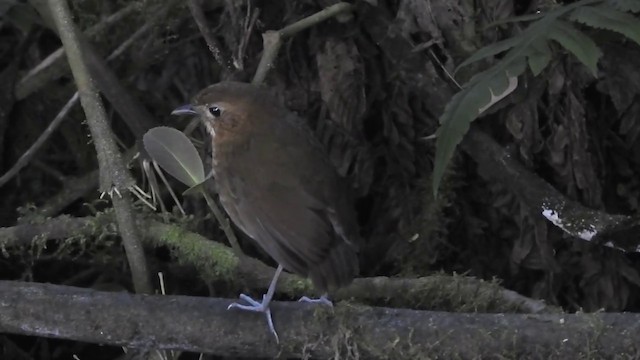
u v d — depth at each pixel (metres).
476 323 5.48
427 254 7.37
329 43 7.12
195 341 5.64
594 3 6.22
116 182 6.04
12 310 5.71
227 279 6.80
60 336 5.74
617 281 7.12
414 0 6.94
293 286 6.67
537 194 6.79
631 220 6.66
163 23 7.65
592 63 5.89
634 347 5.30
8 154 8.02
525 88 6.75
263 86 6.58
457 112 5.98
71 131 8.07
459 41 6.92
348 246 5.63
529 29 6.21
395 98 7.28
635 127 7.08
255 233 5.63
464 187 7.44
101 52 7.84
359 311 5.61
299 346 5.61
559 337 5.38
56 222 6.96
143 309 5.65
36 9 7.44
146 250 7.23
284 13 7.32
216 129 5.82
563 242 7.14
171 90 7.90
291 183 5.55
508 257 7.45
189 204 7.58
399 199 7.50
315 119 7.29
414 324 5.52
